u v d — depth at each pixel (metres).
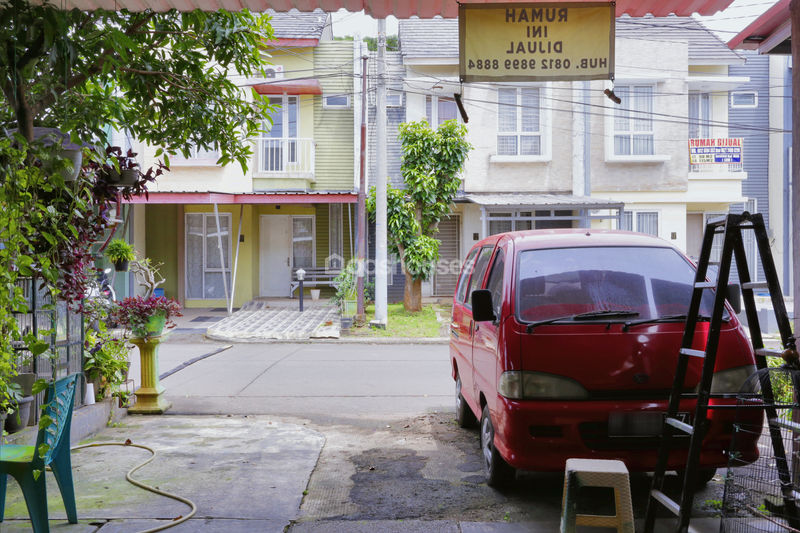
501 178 21.30
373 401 9.31
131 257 9.28
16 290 4.37
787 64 21.94
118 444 6.77
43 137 4.55
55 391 4.27
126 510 4.89
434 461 6.30
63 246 5.49
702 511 4.87
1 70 4.46
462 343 7.09
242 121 7.06
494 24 5.71
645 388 4.82
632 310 5.15
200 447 6.71
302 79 20.30
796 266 4.91
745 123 22.47
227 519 4.74
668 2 5.88
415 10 6.04
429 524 4.67
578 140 20.92
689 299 5.27
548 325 4.96
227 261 21.70
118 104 5.77
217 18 6.54
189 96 6.82
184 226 21.67
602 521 3.42
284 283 22.33
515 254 5.64
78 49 5.05
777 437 4.19
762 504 4.16
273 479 5.67
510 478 5.38
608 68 5.70
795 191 4.94
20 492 5.34
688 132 21.53
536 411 4.74
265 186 20.94
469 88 21.17
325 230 22.30
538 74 5.71
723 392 4.77
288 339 16.25
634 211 21.34
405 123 19.38
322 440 7.01
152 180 6.70
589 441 4.77
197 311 20.86
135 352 14.17
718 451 4.78
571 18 5.71
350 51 21.50
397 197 19.12
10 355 4.74
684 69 20.95
